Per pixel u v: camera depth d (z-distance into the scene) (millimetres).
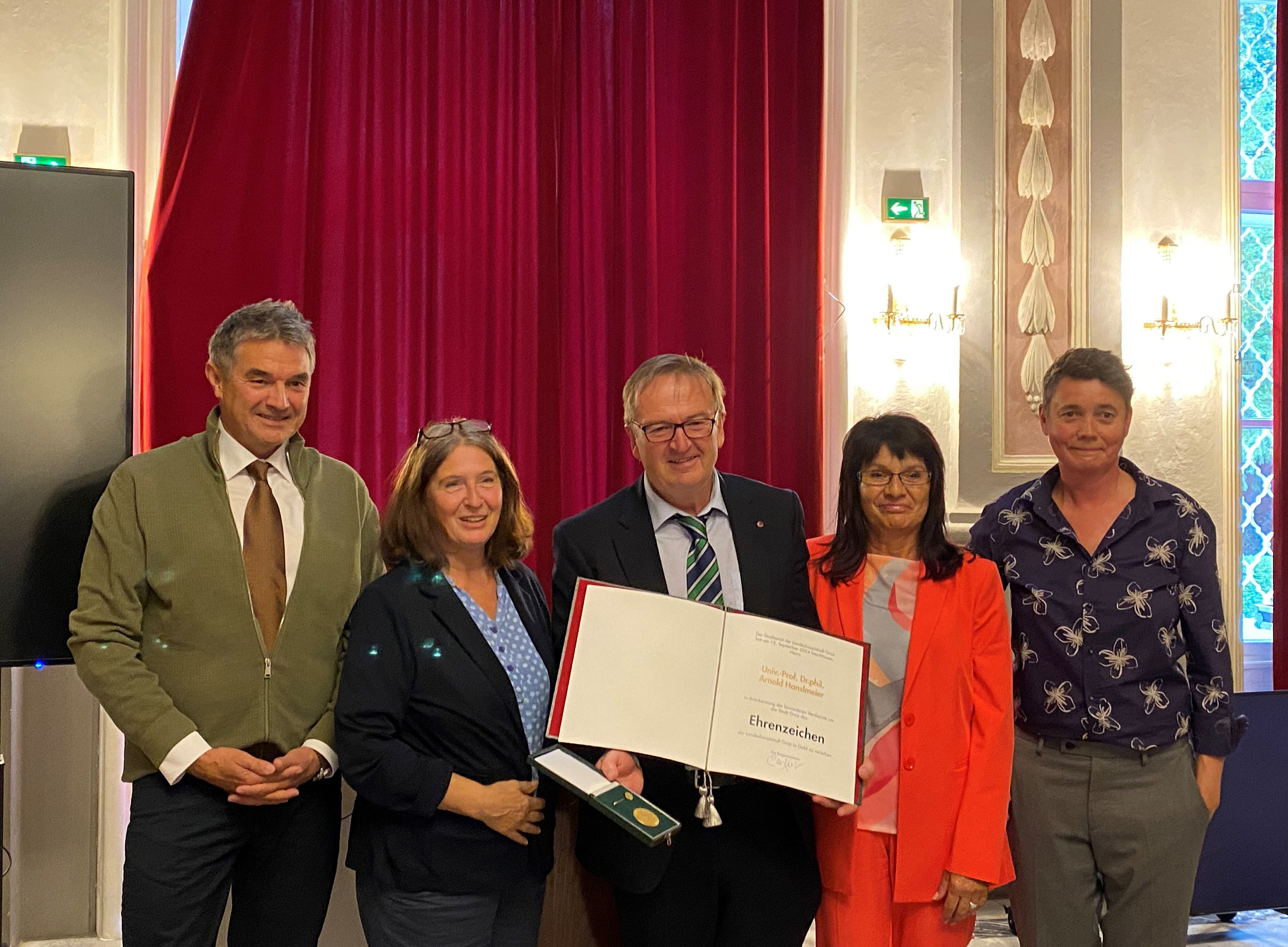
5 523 2334
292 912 1952
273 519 1995
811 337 3701
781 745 1724
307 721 1968
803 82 3695
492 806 1678
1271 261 4086
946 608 1911
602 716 1689
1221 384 3807
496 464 1842
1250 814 3096
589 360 3568
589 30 3541
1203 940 3141
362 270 3416
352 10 3402
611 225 3600
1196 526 2135
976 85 3707
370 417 3416
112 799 3209
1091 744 2111
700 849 1798
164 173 3236
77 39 3236
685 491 1852
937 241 3695
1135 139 3781
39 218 2385
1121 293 3775
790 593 1901
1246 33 4059
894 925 1895
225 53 3301
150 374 3225
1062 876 2139
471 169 3486
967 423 3699
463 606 1768
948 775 1877
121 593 1899
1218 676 2119
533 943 1813
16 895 3094
